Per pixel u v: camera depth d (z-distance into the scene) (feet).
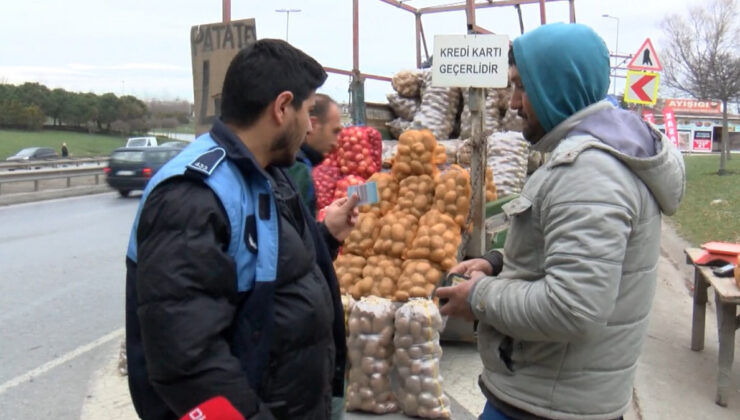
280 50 5.60
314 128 10.28
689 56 84.99
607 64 6.07
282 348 5.31
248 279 5.14
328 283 6.79
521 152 20.58
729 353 13.91
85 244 34.76
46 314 21.21
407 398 13.02
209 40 14.23
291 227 5.60
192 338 4.64
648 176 5.55
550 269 5.45
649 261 5.81
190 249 4.74
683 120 165.58
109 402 13.99
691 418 13.35
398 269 14.34
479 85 15.19
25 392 14.61
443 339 17.48
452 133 22.95
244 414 4.78
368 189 8.20
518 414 6.05
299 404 5.47
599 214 5.27
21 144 143.43
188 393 4.69
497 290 5.87
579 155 5.50
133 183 59.72
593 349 5.73
